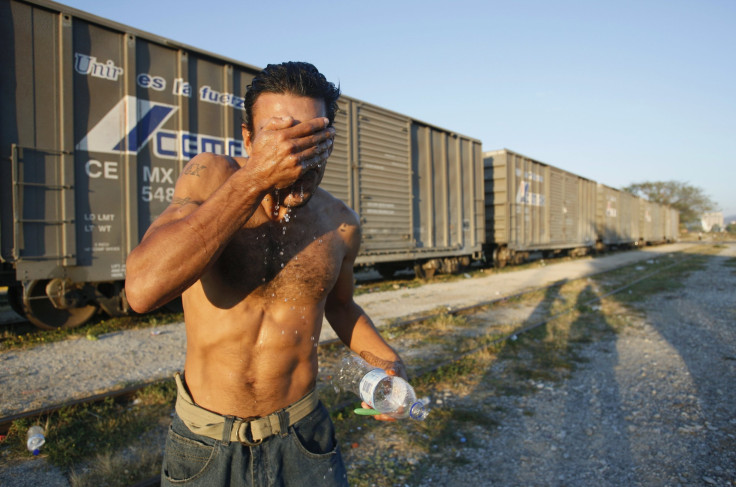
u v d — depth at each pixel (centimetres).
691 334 637
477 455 301
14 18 512
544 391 413
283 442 127
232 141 701
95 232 572
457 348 550
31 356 490
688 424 347
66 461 279
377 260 1009
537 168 1855
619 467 289
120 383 405
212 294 119
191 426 123
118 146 588
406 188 1097
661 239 4403
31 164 523
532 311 807
